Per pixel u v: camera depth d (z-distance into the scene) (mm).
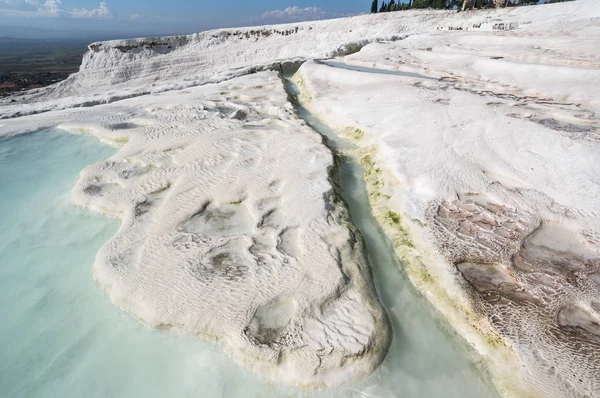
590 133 7180
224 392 3059
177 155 7336
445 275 4105
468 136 7336
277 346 3295
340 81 13672
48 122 9984
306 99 12477
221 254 4488
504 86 11711
